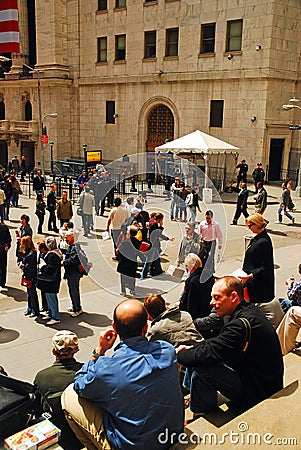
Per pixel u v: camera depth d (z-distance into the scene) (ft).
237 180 82.02
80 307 28.66
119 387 8.80
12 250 45.80
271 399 10.26
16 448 9.68
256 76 84.23
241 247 46.16
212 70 89.92
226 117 89.45
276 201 74.02
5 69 133.39
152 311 13.61
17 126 120.88
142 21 98.48
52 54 112.88
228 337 10.41
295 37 85.46
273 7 80.43
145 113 102.12
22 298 32.01
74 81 114.21
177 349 11.65
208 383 11.09
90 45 109.50
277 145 89.51
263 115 84.79
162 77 96.99
